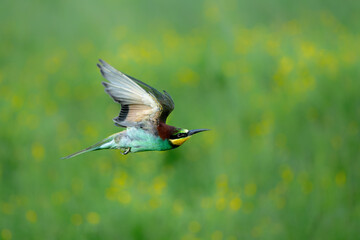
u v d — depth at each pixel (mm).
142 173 11867
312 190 11102
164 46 18406
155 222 10133
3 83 17641
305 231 10422
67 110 15898
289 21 19938
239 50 16719
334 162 12289
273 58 16031
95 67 17141
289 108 13742
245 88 14852
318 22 19516
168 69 16141
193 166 12836
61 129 14211
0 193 11930
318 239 10383
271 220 10578
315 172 11898
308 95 13953
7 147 13484
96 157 12711
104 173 11773
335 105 13789
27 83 17438
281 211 10695
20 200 11227
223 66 16016
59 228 10328
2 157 13227
